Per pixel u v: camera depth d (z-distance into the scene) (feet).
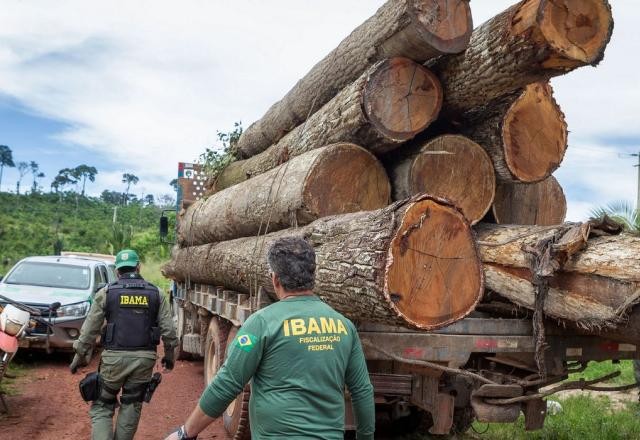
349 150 16.89
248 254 18.22
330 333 8.47
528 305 14.14
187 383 27.22
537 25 13.57
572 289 12.97
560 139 18.28
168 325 15.57
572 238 12.87
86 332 15.06
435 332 14.30
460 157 17.56
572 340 15.33
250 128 30.30
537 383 14.24
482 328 14.58
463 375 14.20
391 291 10.93
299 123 24.06
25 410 21.52
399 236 10.99
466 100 16.88
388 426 21.16
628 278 11.60
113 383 14.87
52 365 29.48
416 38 15.49
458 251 11.53
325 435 8.10
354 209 17.03
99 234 157.99
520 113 17.65
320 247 13.98
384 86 16.28
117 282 15.48
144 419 21.12
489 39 15.12
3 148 376.68
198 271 26.53
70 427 19.66
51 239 140.56
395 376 15.52
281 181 18.22
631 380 30.66
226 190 25.68
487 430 20.52
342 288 12.28
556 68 14.48
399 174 17.69
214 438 18.99
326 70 20.40
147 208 254.88
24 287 31.04
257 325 8.25
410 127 16.52
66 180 378.94
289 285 8.67
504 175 17.94
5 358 20.45
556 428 20.54
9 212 193.16
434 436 20.31
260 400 8.13
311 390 8.11
